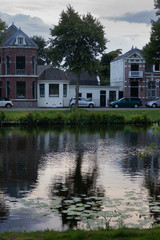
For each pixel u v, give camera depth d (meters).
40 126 34.78
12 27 52.81
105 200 9.91
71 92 55.53
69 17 42.97
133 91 58.00
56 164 15.36
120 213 8.71
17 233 6.43
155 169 14.43
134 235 6.07
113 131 29.83
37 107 49.66
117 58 62.56
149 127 33.97
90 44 42.88
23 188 11.32
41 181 12.30
